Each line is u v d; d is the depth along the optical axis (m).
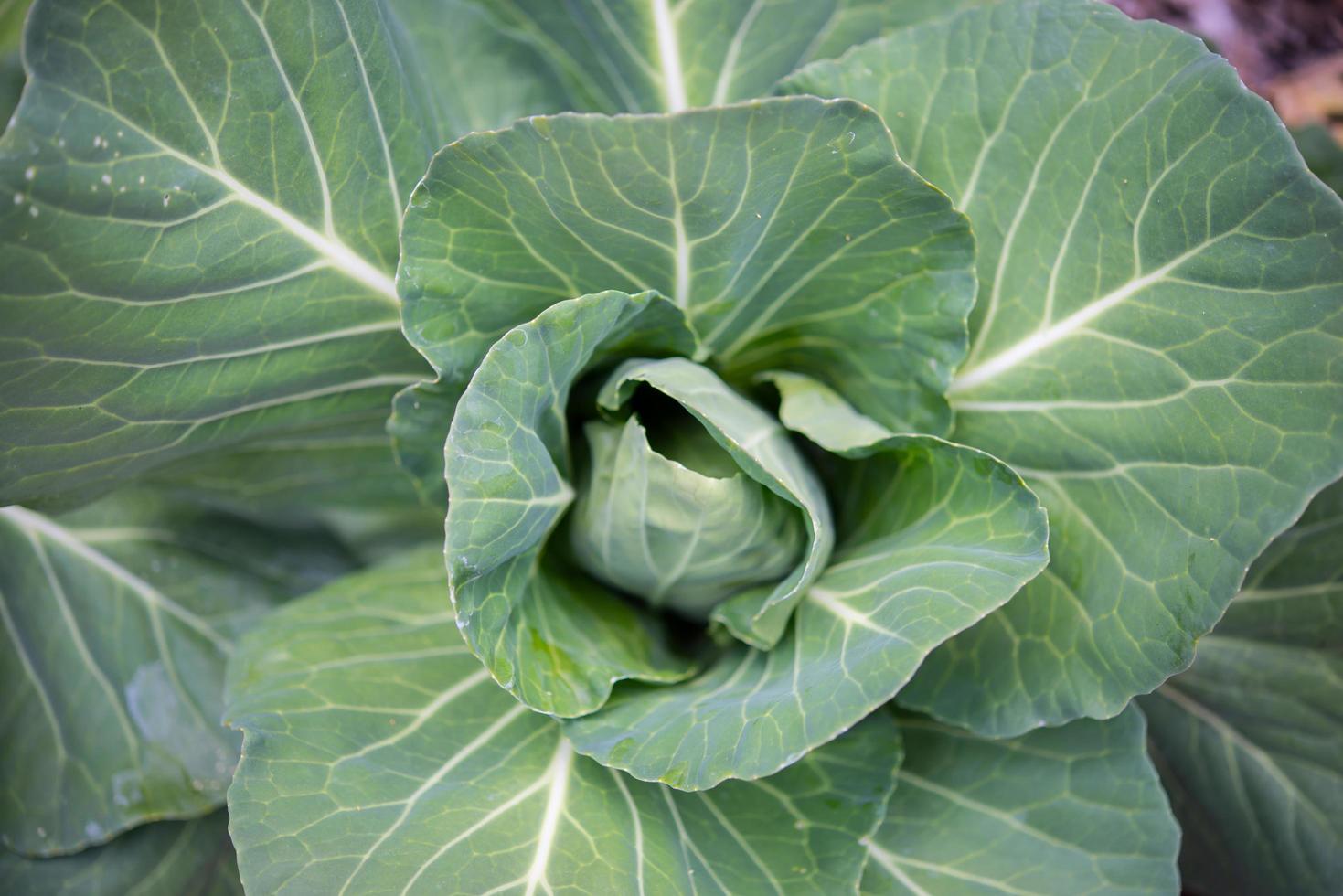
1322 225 0.48
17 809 0.58
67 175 0.47
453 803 0.50
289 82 0.49
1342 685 0.58
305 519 0.60
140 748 0.58
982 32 0.53
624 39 0.59
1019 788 0.54
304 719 0.51
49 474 0.52
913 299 0.52
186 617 0.60
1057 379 0.52
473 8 0.59
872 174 0.49
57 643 0.59
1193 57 0.50
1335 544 0.57
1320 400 0.49
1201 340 0.50
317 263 0.52
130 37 0.47
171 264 0.49
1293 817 0.59
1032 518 0.49
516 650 0.50
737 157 0.48
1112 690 0.51
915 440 0.51
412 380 0.56
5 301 0.47
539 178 0.49
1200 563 0.50
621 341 0.53
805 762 0.53
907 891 0.53
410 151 0.53
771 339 0.55
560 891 0.49
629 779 0.52
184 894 0.58
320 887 0.48
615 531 0.52
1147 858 0.53
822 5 0.58
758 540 0.52
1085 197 0.52
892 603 0.50
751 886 0.50
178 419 0.52
